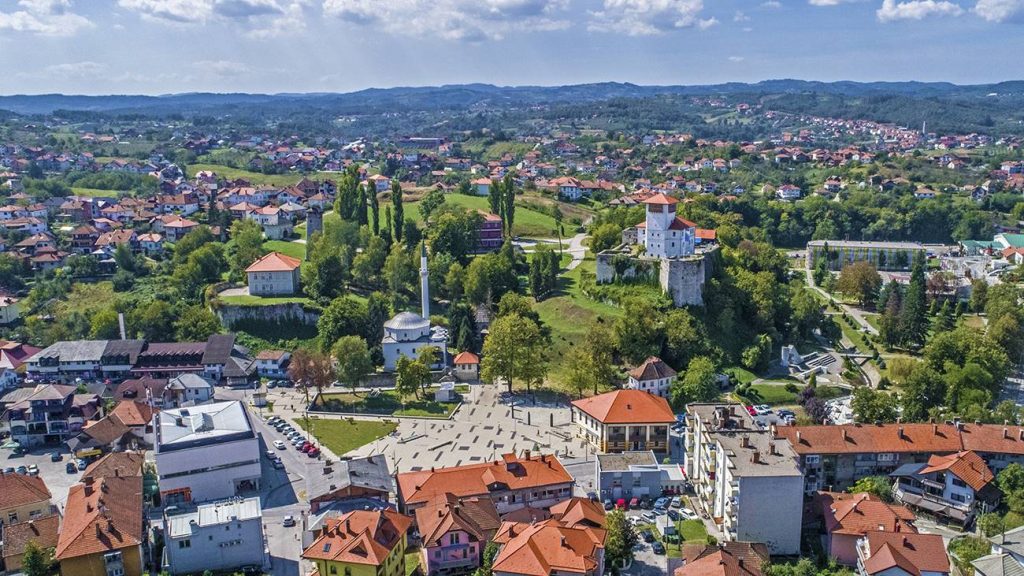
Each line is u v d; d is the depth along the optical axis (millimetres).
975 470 170125
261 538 153375
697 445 183125
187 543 149625
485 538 152250
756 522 154750
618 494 181125
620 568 151125
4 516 167000
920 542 141125
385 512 151875
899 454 180500
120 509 156625
